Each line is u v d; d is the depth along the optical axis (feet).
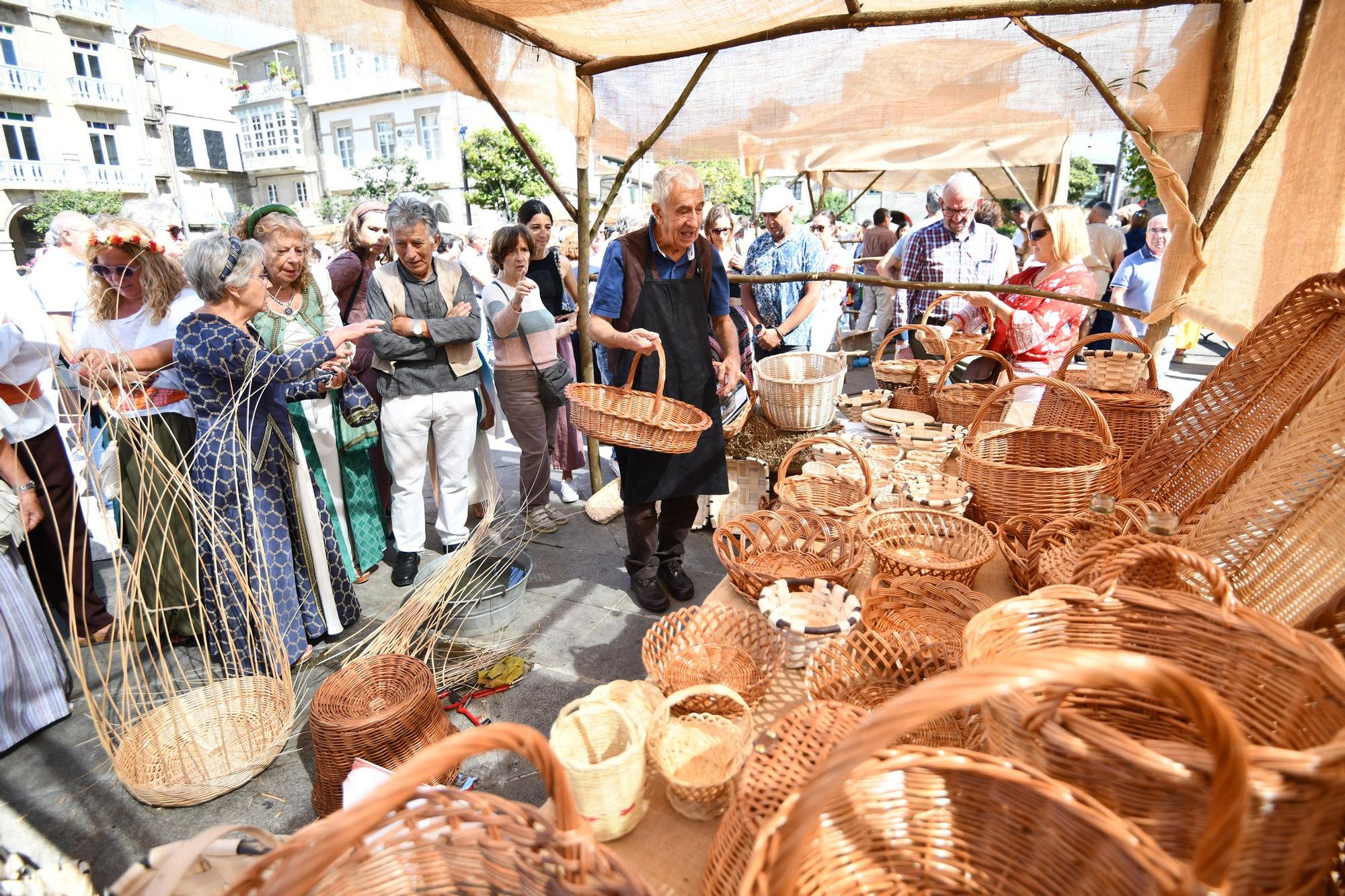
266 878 2.49
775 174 31.81
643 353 8.46
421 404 10.55
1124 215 24.68
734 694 4.33
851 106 14.19
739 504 11.80
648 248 8.73
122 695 7.09
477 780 7.16
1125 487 6.84
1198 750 2.56
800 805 2.17
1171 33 9.31
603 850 2.71
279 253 9.05
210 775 7.07
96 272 8.23
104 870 6.25
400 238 9.99
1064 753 2.75
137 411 7.70
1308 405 4.71
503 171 63.93
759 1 8.91
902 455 9.26
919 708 2.07
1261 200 8.64
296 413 9.56
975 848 2.99
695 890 3.43
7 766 7.49
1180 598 3.64
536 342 12.36
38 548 9.26
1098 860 2.61
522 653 9.08
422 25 9.53
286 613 8.67
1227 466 5.94
